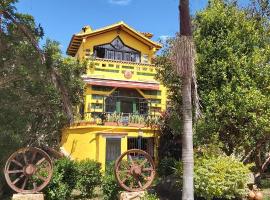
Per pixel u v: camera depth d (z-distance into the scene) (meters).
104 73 28.27
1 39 14.44
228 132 18.45
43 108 16.92
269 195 17.08
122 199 14.43
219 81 17.94
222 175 15.02
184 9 12.40
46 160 14.85
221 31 18.36
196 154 16.78
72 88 19.19
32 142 17.56
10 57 14.81
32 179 14.25
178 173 16.25
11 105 14.34
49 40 15.84
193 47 12.39
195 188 15.21
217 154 16.70
